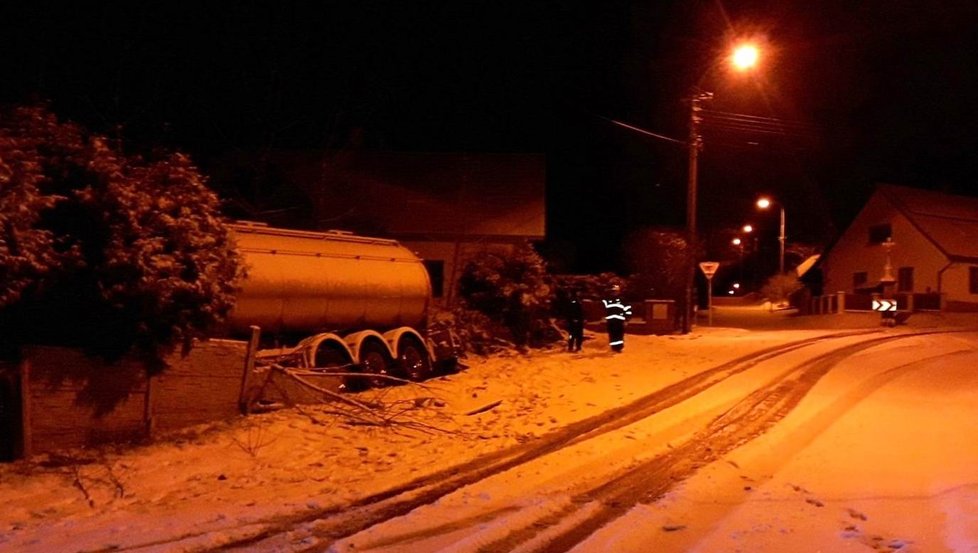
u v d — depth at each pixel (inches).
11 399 450.3
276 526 356.8
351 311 780.6
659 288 1910.7
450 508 383.9
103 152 509.7
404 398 670.5
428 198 1505.9
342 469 472.4
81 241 496.7
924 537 331.0
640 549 322.7
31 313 500.1
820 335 1280.8
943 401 666.2
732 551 317.1
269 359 658.8
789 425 578.6
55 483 421.7
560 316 1200.8
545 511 376.8
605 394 721.0
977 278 2074.3
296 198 1423.5
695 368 864.9
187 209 535.5
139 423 510.6
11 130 503.5
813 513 368.8
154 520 365.1
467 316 1027.9
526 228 1457.9
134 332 497.4
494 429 586.9
